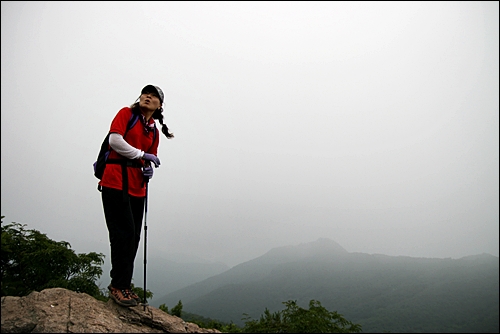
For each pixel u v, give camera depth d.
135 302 3.34
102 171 3.42
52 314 2.80
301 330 15.39
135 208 3.50
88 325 2.79
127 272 3.35
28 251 7.21
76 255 8.44
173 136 4.12
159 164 3.57
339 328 15.88
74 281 7.65
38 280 7.09
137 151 3.30
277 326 16.14
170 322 3.45
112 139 3.17
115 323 3.00
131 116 3.45
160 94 3.62
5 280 6.39
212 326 20.91
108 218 3.29
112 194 3.23
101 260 9.04
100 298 8.11
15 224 7.57
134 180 3.41
